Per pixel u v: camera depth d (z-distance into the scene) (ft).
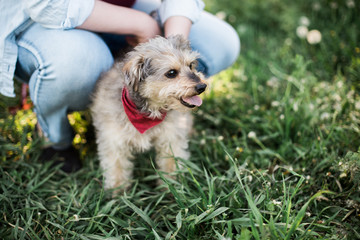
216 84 13.01
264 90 12.50
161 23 8.99
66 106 8.80
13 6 7.73
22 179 8.94
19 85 10.76
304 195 7.75
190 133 10.67
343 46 13.55
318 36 13.24
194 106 7.70
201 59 9.87
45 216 7.71
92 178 9.21
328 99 10.86
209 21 9.81
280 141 9.88
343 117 9.98
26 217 7.54
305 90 11.03
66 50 7.69
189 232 6.70
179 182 8.50
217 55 10.00
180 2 8.55
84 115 9.96
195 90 7.48
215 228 6.90
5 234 6.98
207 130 11.05
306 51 14.15
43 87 8.09
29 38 8.00
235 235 6.94
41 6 7.28
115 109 8.00
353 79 11.62
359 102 9.51
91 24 7.91
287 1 17.33
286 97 10.59
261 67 13.85
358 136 8.89
